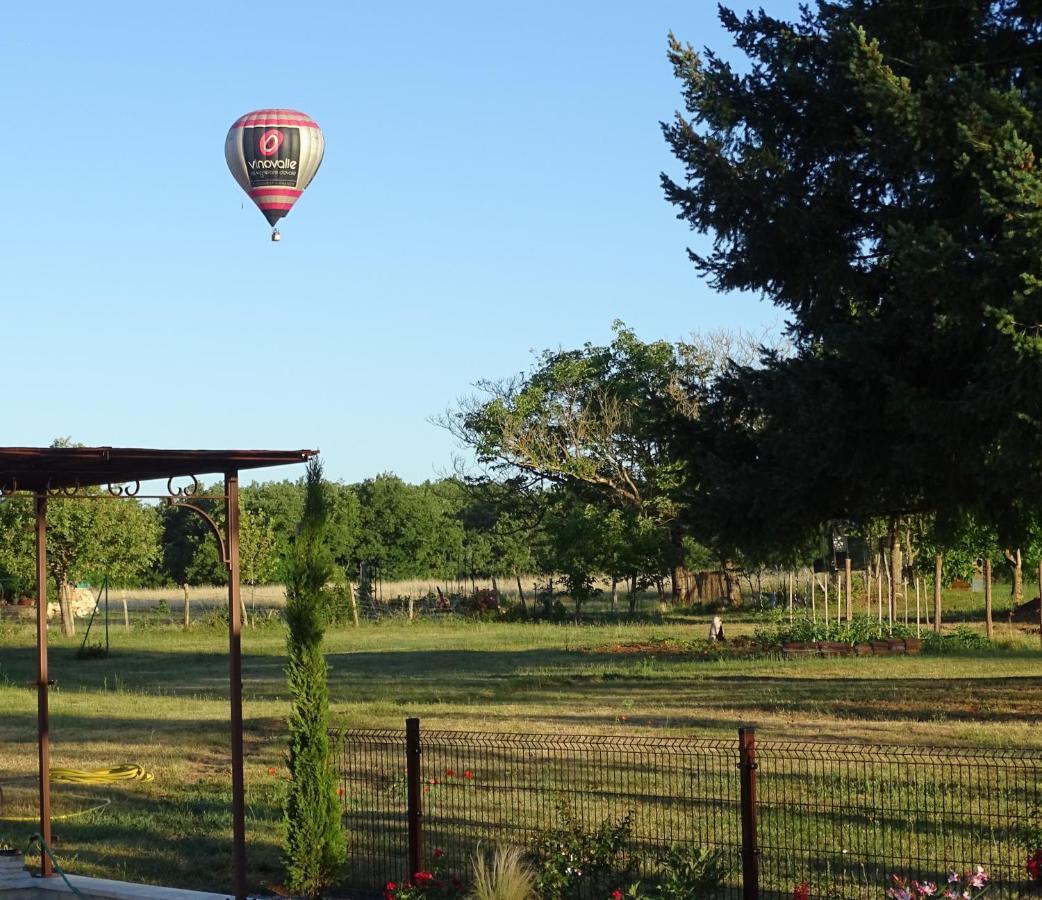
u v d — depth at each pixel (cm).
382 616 5134
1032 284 1579
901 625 3569
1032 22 1911
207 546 6372
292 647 987
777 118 2069
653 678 2666
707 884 866
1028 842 978
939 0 1884
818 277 2017
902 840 1079
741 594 5597
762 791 1307
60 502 4569
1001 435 1681
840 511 2073
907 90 1736
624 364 5762
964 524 2120
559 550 5031
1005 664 2780
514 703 2264
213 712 2314
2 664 3522
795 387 1891
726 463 2094
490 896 873
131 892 998
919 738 1681
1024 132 1694
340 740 1011
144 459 944
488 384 5794
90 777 1548
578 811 1215
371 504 7338
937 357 1806
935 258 1656
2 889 1023
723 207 2030
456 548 7419
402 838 1152
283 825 985
